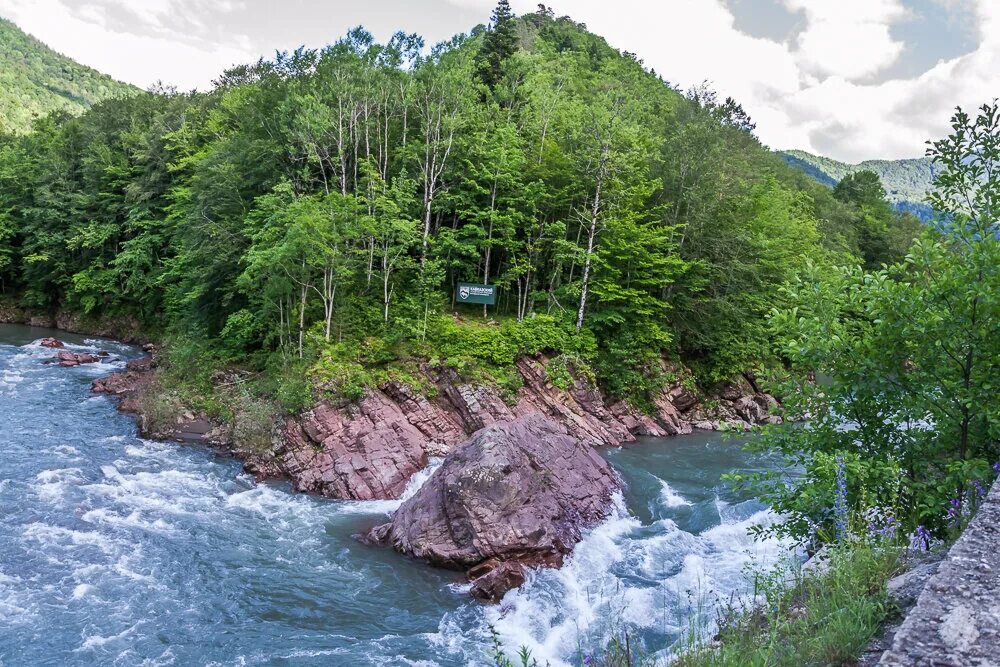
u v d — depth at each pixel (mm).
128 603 13055
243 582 14344
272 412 23906
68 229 53219
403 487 21297
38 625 12008
